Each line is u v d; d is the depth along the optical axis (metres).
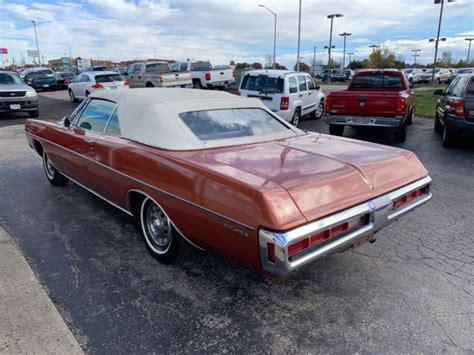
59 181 5.60
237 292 3.01
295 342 2.47
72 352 2.34
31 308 2.75
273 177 2.53
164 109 3.45
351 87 10.60
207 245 2.77
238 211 2.41
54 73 29.92
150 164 3.11
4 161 7.29
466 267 3.36
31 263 3.43
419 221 4.36
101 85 17.16
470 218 4.45
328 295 2.97
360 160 3.00
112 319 2.68
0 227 4.17
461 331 2.55
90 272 3.29
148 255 3.59
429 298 2.91
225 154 3.06
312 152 3.20
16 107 12.78
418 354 2.36
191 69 22.72
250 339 2.50
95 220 4.39
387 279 3.18
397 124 8.22
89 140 3.97
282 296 2.96
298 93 11.05
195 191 2.70
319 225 2.36
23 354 2.31
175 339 2.50
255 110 4.04
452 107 7.82
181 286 3.09
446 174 6.30
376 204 2.72
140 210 3.57
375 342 2.46
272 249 2.25
